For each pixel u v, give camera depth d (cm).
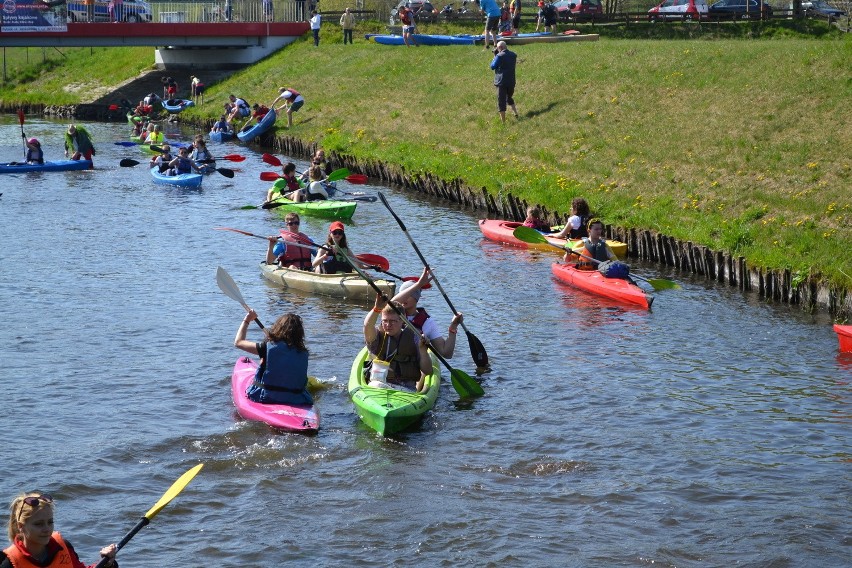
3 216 2342
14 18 5069
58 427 1084
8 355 1318
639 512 910
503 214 2430
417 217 2434
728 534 871
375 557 832
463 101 3466
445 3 6184
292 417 1087
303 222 2338
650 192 2245
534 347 1395
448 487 959
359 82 4284
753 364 1328
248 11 5684
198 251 1989
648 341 1427
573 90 3098
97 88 5697
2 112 5584
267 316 1530
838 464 1012
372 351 1184
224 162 3472
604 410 1159
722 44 3142
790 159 2158
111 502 920
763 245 1792
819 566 819
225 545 849
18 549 613
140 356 1323
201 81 5425
